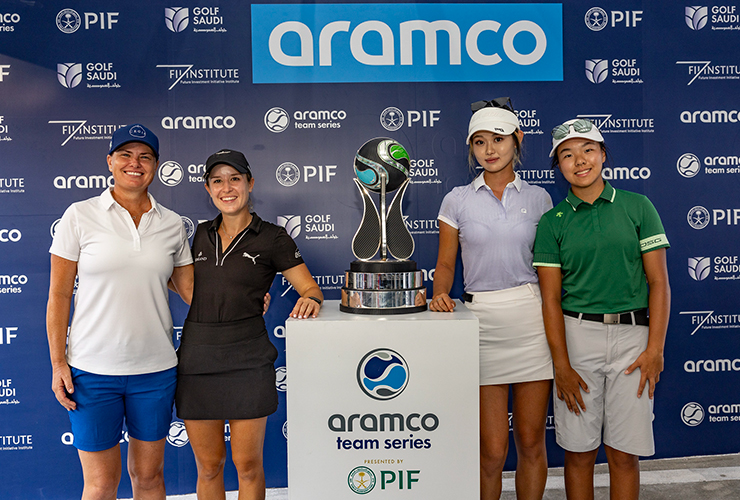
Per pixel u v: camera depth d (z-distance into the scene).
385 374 1.46
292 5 2.36
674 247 2.45
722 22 2.43
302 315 1.53
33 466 2.34
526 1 2.39
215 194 1.71
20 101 2.32
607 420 1.81
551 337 1.82
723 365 2.47
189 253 1.90
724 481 2.30
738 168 2.45
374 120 2.39
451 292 2.44
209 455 1.74
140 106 2.35
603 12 2.41
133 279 1.68
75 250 1.69
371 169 1.65
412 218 2.42
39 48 2.32
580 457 1.85
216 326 1.70
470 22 2.38
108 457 1.72
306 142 2.39
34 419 2.34
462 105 2.41
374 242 1.70
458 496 1.49
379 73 2.39
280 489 2.40
